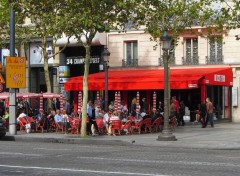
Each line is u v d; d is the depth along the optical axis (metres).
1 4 32.69
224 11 23.22
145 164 14.60
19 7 26.67
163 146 22.30
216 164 14.48
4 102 36.62
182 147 21.81
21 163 15.03
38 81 43.59
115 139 24.09
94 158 16.47
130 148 21.25
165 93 23.78
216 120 37.12
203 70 36.09
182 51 38.25
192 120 37.22
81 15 24.34
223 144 21.75
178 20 30.23
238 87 37.09
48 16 26.02
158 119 29.23
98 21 24.36
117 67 40.25
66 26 25.14
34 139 25.89
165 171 12.97
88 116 27.00
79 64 41.78
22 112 31.45
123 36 40.09
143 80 35.44
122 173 12.62
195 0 33.22
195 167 13.79
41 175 12.46
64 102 36.00
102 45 40.72
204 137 25.12
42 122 29.61
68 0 24.42
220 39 31.25
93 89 36.81
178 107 34.00
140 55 39.50
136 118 29.53
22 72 28.27
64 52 42.03
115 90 37.81
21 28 34.69
